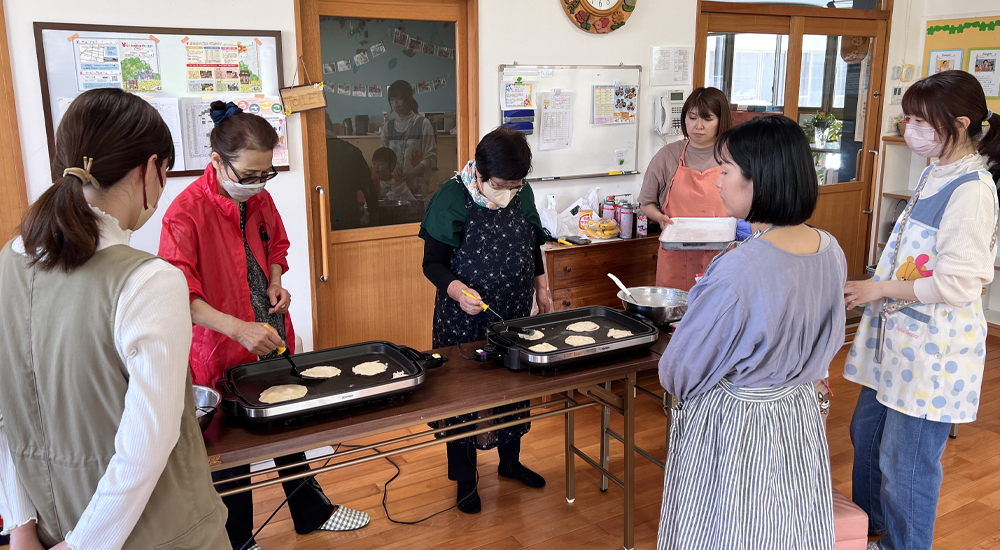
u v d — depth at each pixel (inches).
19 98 107.7
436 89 145.3
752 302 54.9
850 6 189.9
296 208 131.3
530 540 94.1
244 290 79.4
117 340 38.6
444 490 107.3
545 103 153.3
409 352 78.7
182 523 43.2
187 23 116.8
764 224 57.1
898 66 202.2
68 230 37.4
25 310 39.7
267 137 74.0
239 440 62.6
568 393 95.4
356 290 144.5
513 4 146.2
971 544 93.1
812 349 59.6
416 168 146.6
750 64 179.0
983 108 72.1
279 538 94.4
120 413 39.9
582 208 154.2
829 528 62.8
